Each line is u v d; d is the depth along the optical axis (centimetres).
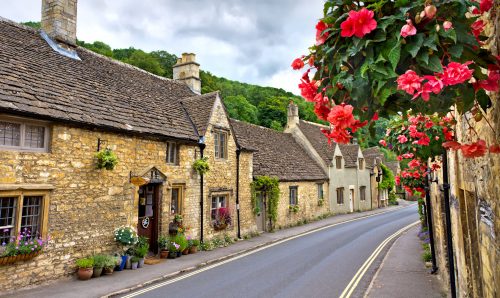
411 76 179
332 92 224
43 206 854
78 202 934
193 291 846
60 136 900
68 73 1108
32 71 970
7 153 786
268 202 1975
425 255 1169
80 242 934
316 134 3216
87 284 859
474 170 371
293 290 859
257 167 1992
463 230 510
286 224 2156
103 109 1072
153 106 1355
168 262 1145
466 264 505
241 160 1733
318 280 954
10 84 850
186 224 1343
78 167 941
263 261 1210
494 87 205
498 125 255
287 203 2189
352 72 215
